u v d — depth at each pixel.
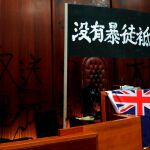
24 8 4.36
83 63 4.78
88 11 2.10
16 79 4.29
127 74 5.15
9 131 4.23
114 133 1.62
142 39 2.37
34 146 1.17
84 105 3.99
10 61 4.26
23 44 4.34
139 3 5.30
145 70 5.32
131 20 2.30
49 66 4.52
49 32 4.53
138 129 1.80
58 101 4.58
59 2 4.60
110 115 2.06
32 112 4.39
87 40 2.09
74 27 2.05
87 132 1.41
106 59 4.99
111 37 2.20
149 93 2.25
